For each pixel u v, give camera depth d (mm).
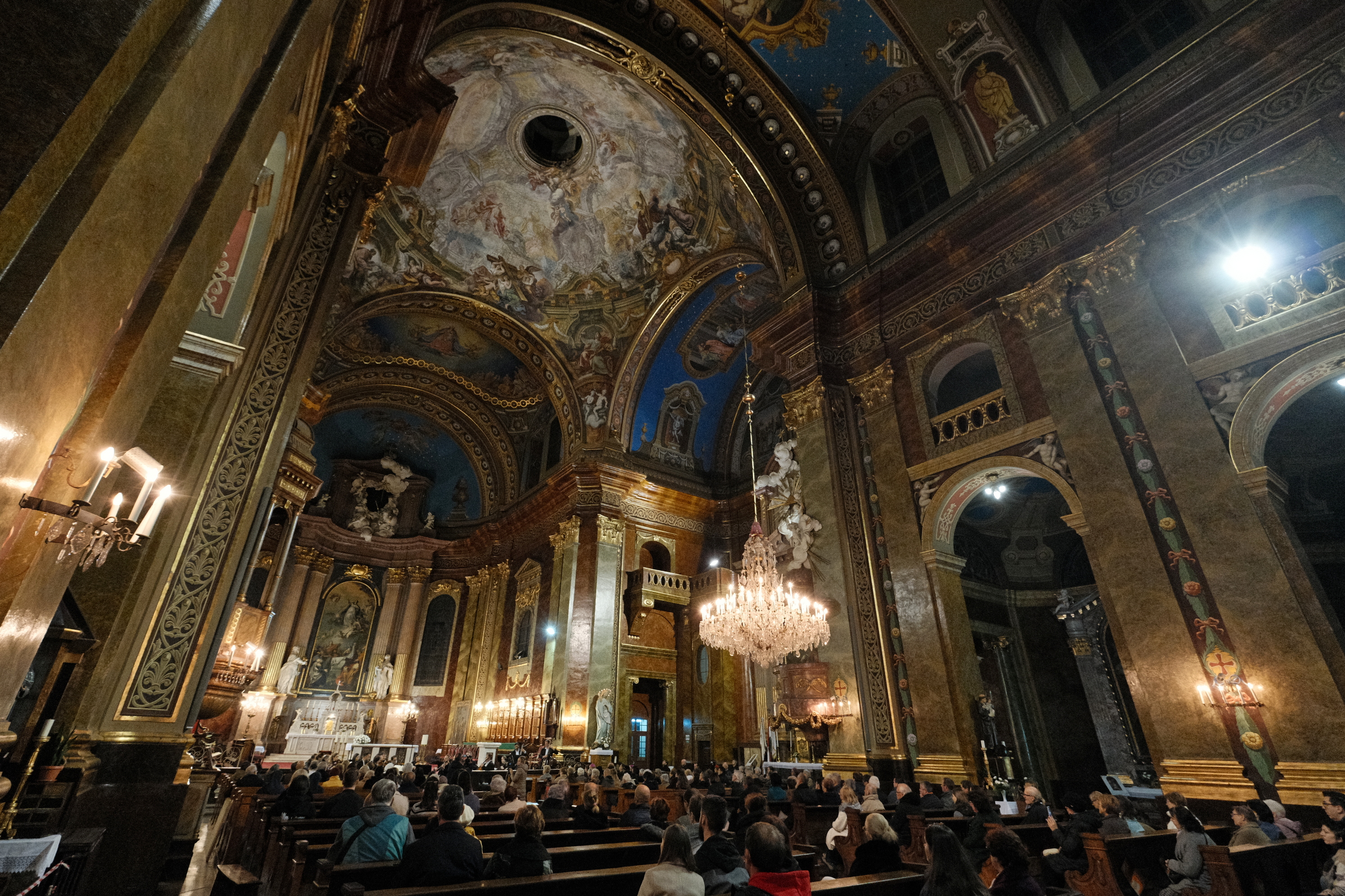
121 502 3318
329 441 25625
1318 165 7836
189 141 2482
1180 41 9547
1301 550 7273
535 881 3256
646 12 13297
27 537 2795
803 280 13680
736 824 6297
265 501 7297
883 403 12133
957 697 9648
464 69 14836
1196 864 4641
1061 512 15977
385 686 23406
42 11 1837
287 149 6031
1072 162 10133
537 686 19281
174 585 6250
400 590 25359
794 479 13875
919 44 12258
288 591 22703
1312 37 8227
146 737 5719
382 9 9258
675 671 19781
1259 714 6953
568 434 21656
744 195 15219
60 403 2201
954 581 10562
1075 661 14711
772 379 22078
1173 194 9148
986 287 11141
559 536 20578
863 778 9453
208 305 6648
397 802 4988
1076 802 6168
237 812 7797
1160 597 7875
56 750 5125
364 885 3602
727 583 19547
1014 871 3152
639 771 14414
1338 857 4266
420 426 26844
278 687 21172
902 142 14008
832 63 13539
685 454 22500
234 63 2758
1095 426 9023
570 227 19734
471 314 21297
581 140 17625
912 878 3504
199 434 6516
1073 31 11422
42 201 1719
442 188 18219
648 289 20203
